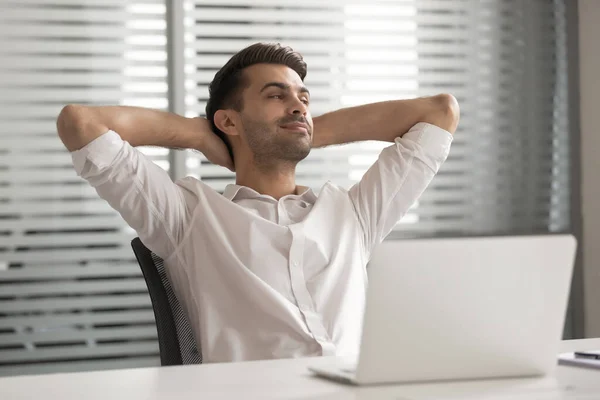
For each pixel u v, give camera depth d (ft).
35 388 4.38
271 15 13.76
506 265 4.59
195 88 13.50
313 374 4.75
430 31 14.43
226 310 7.93
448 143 9.23
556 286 4.69
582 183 14.97
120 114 8.36
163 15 13.39
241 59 8.93
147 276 7.82
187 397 4.06
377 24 14.24
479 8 14.64
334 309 8.03
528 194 14.83
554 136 14.96
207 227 8.10
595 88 14.76
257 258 8.02
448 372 4.59
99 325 13.12
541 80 14.88
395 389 4.35
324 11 14.01
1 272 12.81
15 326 12.83
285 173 8.82
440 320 4.49
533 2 14.85
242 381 4.54
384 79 14.24
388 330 4.40
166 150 13.35
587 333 14.87
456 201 14.51
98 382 4.54
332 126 9.38
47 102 13.02
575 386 4.43
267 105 8.66
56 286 12.99
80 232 13.10
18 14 12.89
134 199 8.05
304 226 8.21
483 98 14.65
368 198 8.83
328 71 14.02
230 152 9.21
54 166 13.02
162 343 7.67
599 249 14.76
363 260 8.67
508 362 4.66
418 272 4.42
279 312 7.79
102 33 13.16
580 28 14.94
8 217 12.87
